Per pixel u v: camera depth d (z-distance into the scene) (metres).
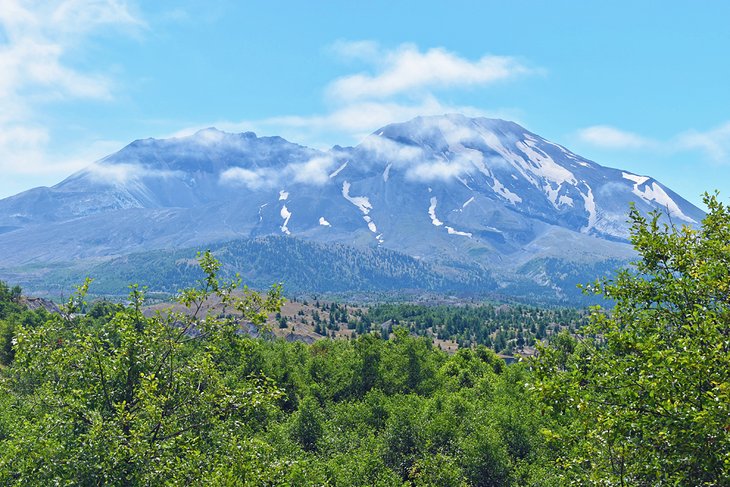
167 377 26.02
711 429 16.84
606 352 22.09
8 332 89.62
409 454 59.00
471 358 111.06
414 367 87.31
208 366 26.23
